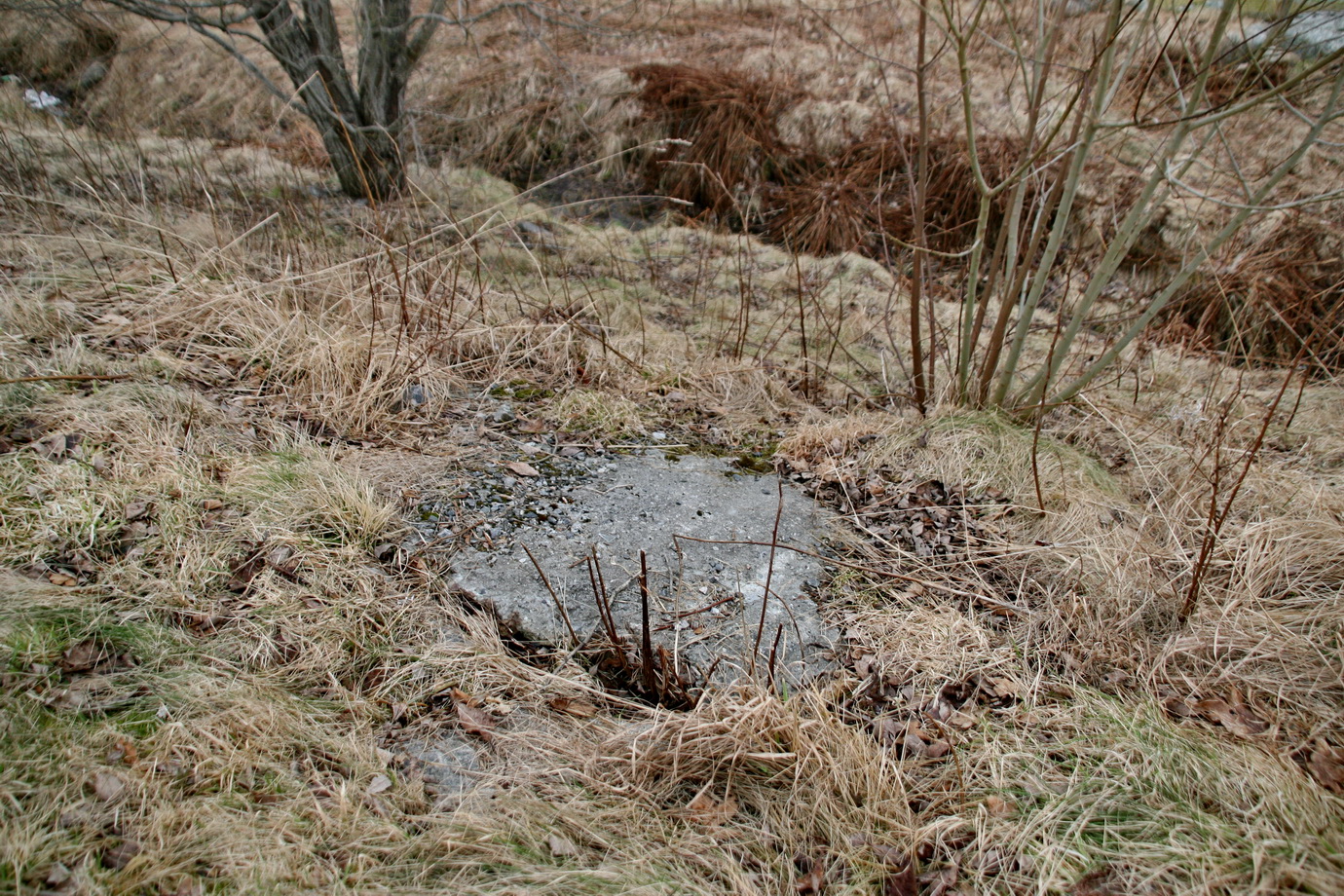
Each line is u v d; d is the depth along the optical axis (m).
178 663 2.23
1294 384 5.07
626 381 4.39
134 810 1.84
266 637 2.37
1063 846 2.00
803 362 4.80
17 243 4.18
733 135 7.69
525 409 3.90
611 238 6.95
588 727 2.34
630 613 2.73
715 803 2.16
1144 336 5.51
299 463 3.06
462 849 1.93
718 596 2.84
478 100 8.37
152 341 3.57
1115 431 4.13
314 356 3.59
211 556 2.57
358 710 2.27
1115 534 3.12
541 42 7.06
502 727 2.30
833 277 6.45
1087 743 2.29
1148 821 2.05
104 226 4.60
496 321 4.55
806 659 2.62
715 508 3.33
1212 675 2.59
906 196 7.20
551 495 3.27
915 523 3.32
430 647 2.49
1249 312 5.73
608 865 1.94
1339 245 5.89
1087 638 2.72
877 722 2.39
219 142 7.79
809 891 1.96
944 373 4.68
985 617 2.83
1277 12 3.37
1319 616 2.71
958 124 7.34
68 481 2.67
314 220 5.43
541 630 2.63
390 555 2.80
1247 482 3.51
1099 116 3.21
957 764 2.26
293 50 5.80
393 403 3.67
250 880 1.75
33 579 2.34
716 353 4.87
